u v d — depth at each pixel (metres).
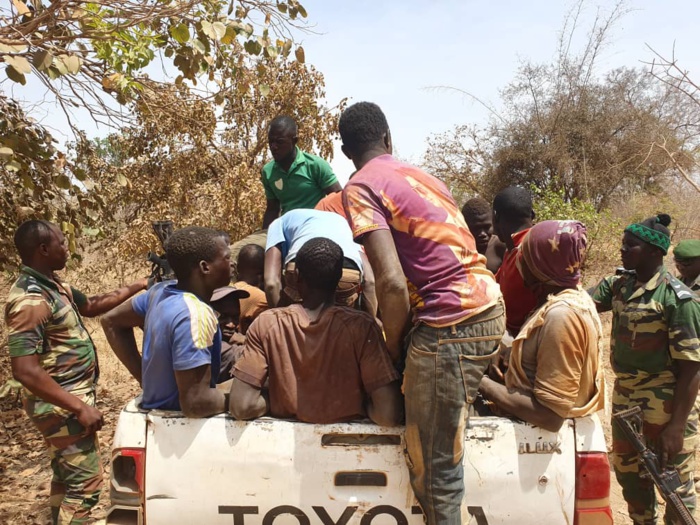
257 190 9.34
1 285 7.25
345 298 3.45
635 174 16.64
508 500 2.40
